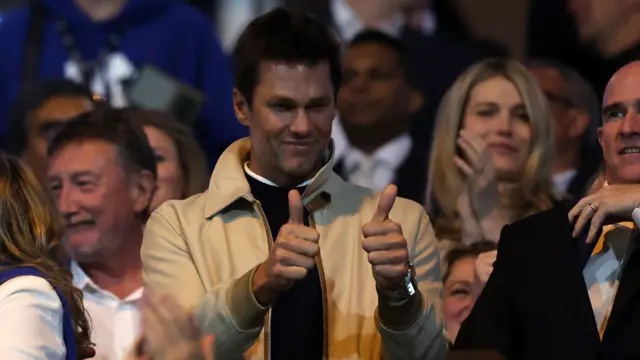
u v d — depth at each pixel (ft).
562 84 47.44
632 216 28.27
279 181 30.42
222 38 53.47
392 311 28.04
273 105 29.30
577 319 28.04
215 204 30.30
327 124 29.66
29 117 45.62
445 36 52.95
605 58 50.06
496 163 42.39
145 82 49.90
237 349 28.07
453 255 40.24
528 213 42.06
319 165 30.66
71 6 51.37
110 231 37.52
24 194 29.07
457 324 38.60
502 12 52.90
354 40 51.19
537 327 28.32
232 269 29.40
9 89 50.78
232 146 31.65
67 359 27.71
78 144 37.83
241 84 30.01
